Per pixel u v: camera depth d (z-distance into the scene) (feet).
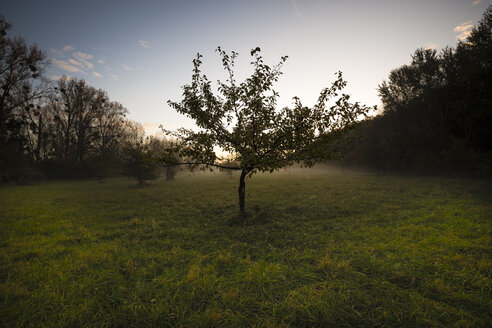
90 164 129.59
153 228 23.53
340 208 30.37
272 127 24.09
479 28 71.15
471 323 8.08
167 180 95.86
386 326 8.16
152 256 15.49
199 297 10.27
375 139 94.94
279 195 43.27
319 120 22.41
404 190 44.32
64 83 136.46
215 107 24.35
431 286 10.57
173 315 9.06
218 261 14.42
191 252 16.53
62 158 134.72
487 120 61.16
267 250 16.87
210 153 22.44
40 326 8.55
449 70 82.48
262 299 10.14
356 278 11.76
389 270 12.33
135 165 73.41
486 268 11.97
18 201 43.91
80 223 26.11
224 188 59.00
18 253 16.43
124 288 11.03
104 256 15.33
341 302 9.52
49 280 11.91
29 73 106.11
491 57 60.64
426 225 21.03
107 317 8.95
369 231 20.15
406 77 92.38
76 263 14.23
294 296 10.24
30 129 126.82
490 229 18.31
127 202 40.93
